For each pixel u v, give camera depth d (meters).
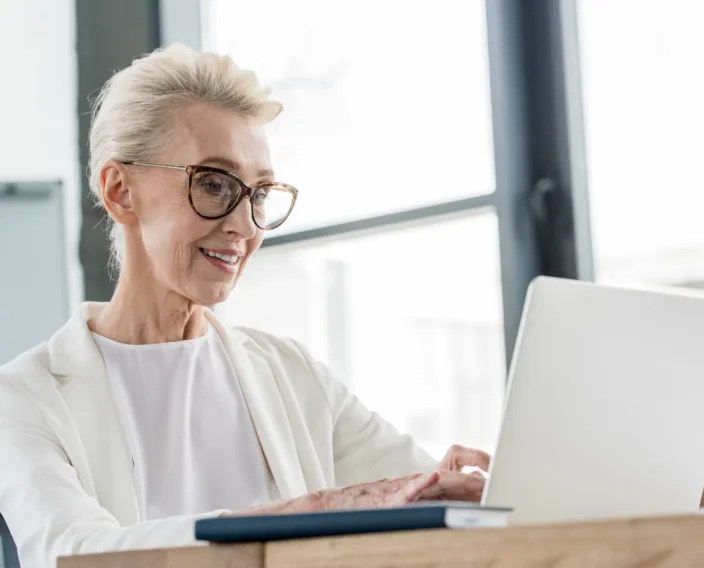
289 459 1.93
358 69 3.48
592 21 3.09
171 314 1.96
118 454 1.81
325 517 0.95
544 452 1.15
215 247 1.85
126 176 1.88
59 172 3.63
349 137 3.48
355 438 2.08
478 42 3.23
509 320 3.12
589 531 0.81
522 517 1.14
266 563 0.98
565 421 1.15
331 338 3.50
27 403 1.76
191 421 1.92
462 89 3.26
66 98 3.67
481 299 3.20
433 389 3.28
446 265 3.27
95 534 1.45
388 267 3.38
